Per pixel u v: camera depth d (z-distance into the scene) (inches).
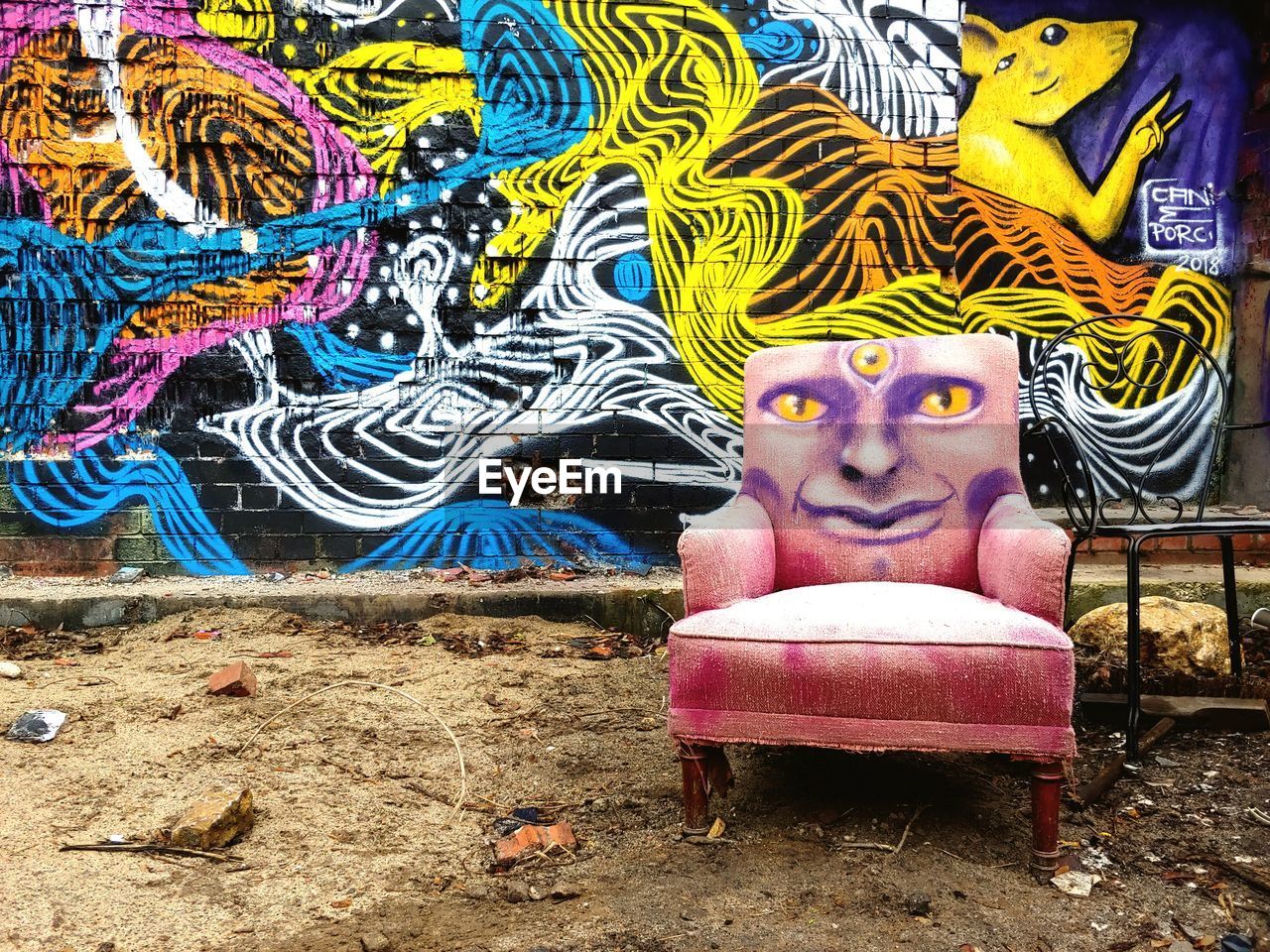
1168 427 186.1
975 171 184.7
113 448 152.6
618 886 74.4
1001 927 67.9
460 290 156.8
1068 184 185.6
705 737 80.0
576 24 156.6
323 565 156.3
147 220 152.3
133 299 152.5
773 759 100.0
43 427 151.6
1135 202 186.5
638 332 159.0
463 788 91.5
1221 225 187.3
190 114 152.0
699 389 159.8
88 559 152.7
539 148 156.8
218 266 153.6
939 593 87.4
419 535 157.6
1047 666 73.9
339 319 155.4
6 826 81.3
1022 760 74.9
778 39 158.4
